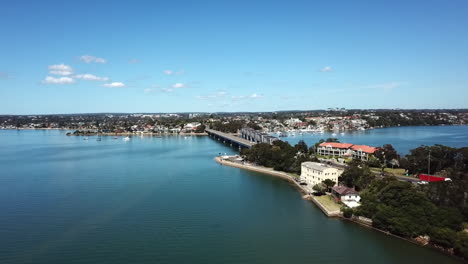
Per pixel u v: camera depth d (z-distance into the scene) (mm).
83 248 97375
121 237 104750
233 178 192250
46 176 195750
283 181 184875
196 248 97312
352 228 112125
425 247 97750
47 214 125938
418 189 124625
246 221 118688
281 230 110500
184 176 197125
